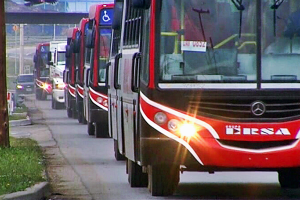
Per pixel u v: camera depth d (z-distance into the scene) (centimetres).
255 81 3105
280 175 3600
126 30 3725
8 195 3102
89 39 5891
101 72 6606
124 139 3706
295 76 3122
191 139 3059
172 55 3102
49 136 7025
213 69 3103
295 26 3136
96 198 3353
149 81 3088
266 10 3128
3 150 4956
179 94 3077
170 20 3111
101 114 6594
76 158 5072
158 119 3078
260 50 3116
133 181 3675
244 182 3862
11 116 9381
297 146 3086
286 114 3109
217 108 3084
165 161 3081
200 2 3123
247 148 3078
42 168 4206
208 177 4059
